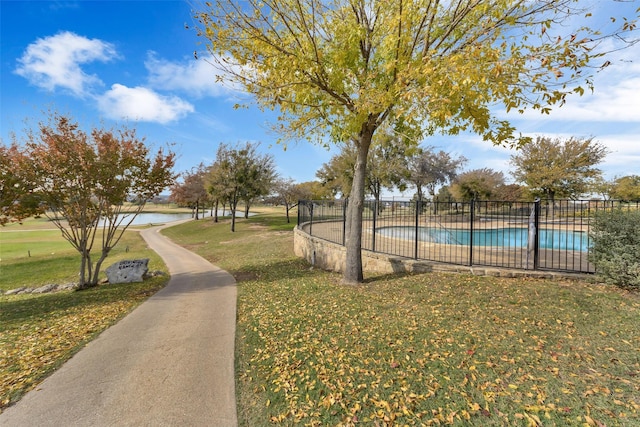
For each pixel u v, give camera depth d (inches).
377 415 96.5
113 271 398.6
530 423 88.1
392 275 275.0
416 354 133.0
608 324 146.1
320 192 1444.4
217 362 141.2
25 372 136.3
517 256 323.3
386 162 1045.2
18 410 107.7
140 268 406.0
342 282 271.3
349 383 115.0
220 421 99.7
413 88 172.2
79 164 354.9
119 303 267.6
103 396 115.4
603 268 197.8
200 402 110.0
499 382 108.5
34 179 342.6
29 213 363.6
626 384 101.9
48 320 225.6
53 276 504.1
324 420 96.4
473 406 96.8
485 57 149.2
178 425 98.1
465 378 112.3
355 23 204.1
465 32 203.2
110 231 410.0
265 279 332.2
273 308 218.5
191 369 135.0
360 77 219.3
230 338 170.2
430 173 1194.6
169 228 1411.2
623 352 121.4
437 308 186.1
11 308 275.6
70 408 108.2
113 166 371.9
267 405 106.5
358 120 215.0
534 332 144.3
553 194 1004.6
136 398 113.5
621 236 190.2
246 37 197.3
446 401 100.7
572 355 122.3
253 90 217.5
